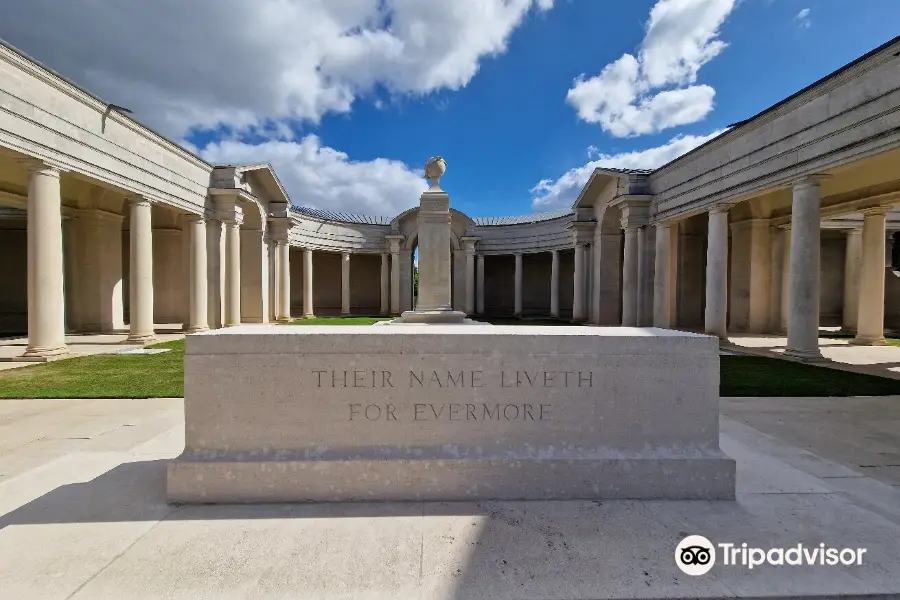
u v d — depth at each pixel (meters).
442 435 3.89
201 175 20.19
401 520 3.47
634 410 3.94
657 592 2.68
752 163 14.47
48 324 12.41
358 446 3.85
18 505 3.72
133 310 16.52
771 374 10.91
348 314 38.28
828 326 28.00
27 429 6.21
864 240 17.28
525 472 3.83
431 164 7.85
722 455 3.91
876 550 3.12
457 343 3.91
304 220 34.56
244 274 25.58
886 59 10.09
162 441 5.54
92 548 3.08
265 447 3.83
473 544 3.15
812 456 5.25
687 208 18.25
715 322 16.66
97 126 14.09
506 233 39.25
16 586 2.68
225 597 2.60
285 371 3.84
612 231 26.80
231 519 3.49
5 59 11.01
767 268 22.19
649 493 3.84
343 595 2.62
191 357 3.81
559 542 3.18
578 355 3.94
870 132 10.54
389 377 3.87
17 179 17.12
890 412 7.48
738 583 2.76
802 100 12.38
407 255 39.03
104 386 9.15
